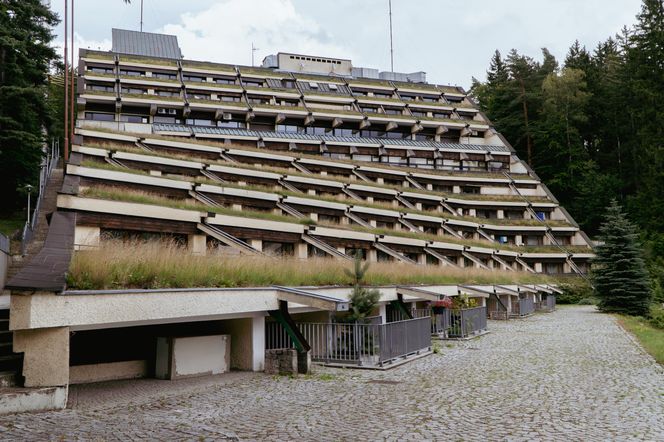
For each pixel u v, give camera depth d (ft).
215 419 32.96
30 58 131.34
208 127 214.48
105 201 88.94
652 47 281.13
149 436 28.09
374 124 251.60
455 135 273.75
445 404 38.99
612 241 162.50
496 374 53.47
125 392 41.04
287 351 52.65
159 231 96.02
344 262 82.33
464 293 113.50
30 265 40.27
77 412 33.32
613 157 309.42
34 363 34.04
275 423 32.37
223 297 48.73
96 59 224.53
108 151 131.95
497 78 352.28
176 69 236.22
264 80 254.47
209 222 104.53
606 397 41.98
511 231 230.68
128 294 40.34
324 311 67.46
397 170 230.07
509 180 250.16
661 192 243.19
